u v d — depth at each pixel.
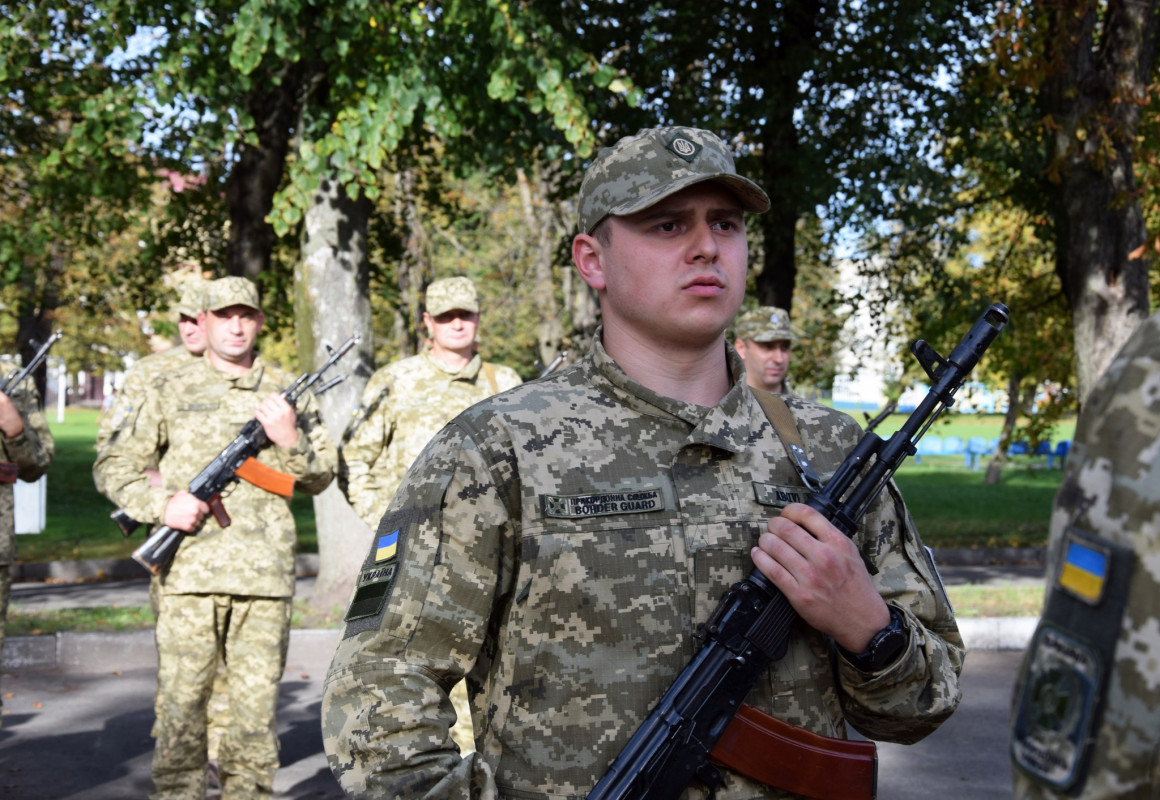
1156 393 1.13
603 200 1.96
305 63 9.74
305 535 16.19
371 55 9.29
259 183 12.18
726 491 1.88
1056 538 1.22
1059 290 15.09
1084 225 10.56
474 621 1.82
